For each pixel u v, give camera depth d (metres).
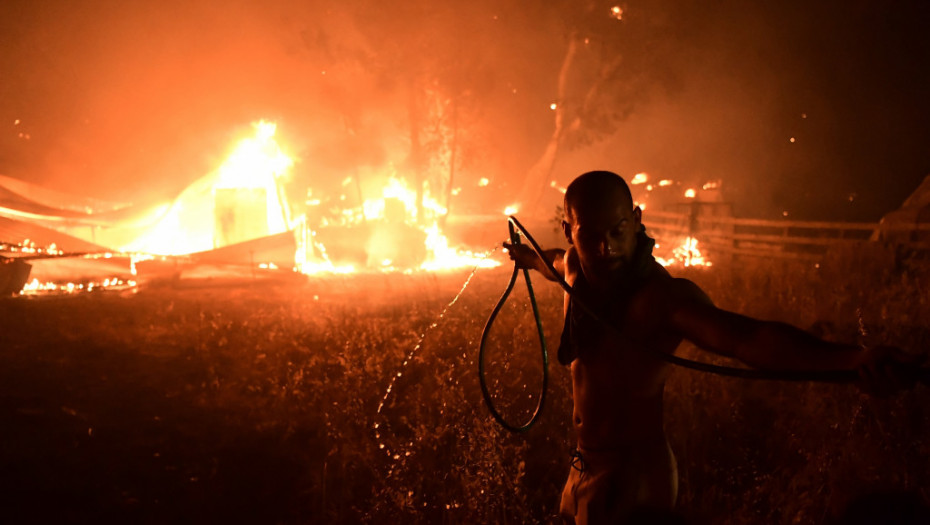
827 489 3.90
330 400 6.42
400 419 5.80
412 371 7.08
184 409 6.72
